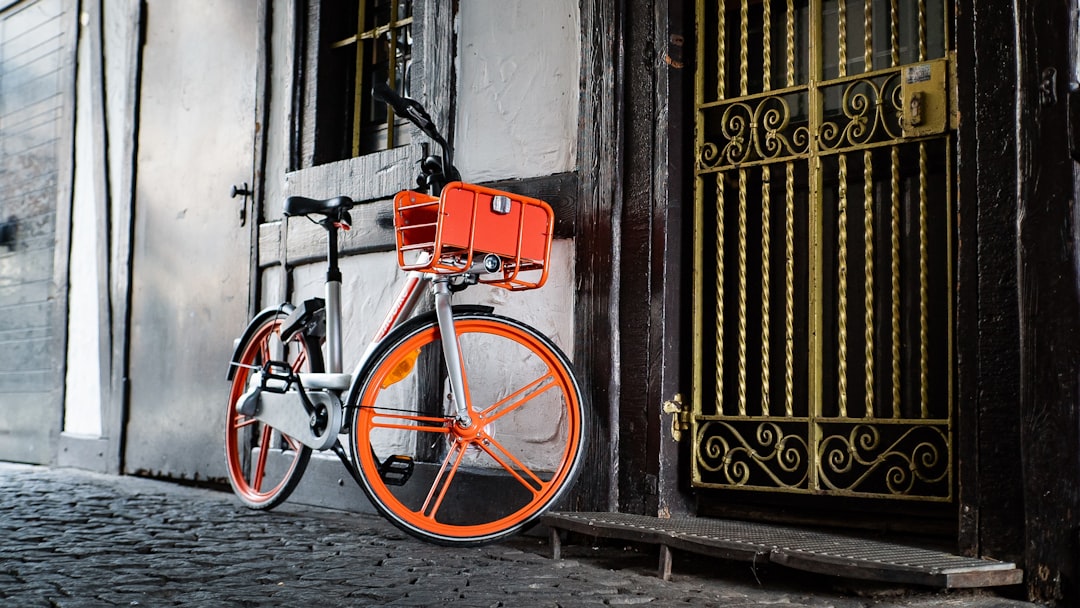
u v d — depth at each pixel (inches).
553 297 141.4
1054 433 95.0
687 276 135.7
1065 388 94.8
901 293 122.1
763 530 116.3
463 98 156.4
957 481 115.0
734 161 134.5
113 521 145.4
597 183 136.7
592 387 134.6
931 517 118.5
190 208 207.5
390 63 180.5
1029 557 96.3
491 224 119.6
